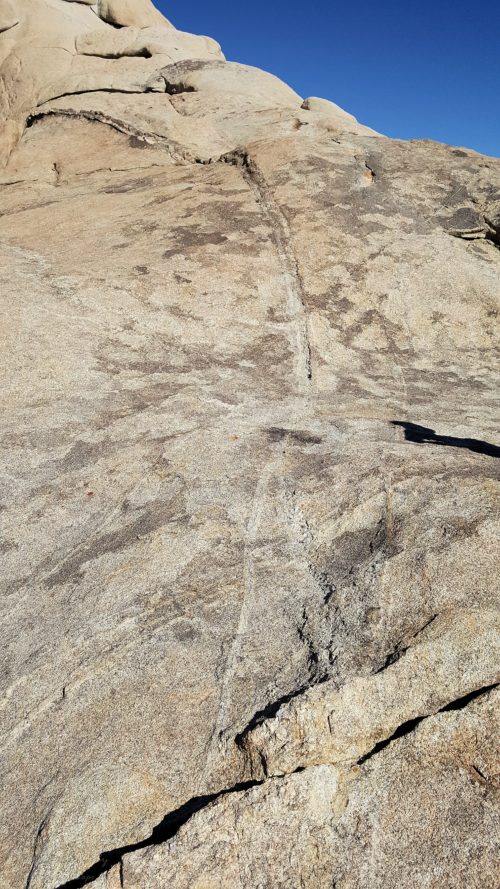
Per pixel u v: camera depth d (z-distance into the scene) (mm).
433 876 3260
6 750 4453
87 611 5605
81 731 4473
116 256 14297
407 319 13938
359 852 3406
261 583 5715
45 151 20781
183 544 6371
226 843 3510
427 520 5902
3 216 16844
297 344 12656
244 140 20188
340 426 9484
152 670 4875
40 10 24766
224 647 5000
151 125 20812
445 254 15648
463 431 9688
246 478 7625
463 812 3488
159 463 8016
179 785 3998
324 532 6305
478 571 5082
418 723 3934
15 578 6195
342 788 3713
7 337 10859
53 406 9414
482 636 4445
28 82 23219
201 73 23156
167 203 16812
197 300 13242
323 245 15328
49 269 13578
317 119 21031
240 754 4098
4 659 5195
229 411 9844
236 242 15117
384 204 16969
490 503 5969
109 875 3484
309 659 4668
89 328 11758
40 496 7445
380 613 4895
